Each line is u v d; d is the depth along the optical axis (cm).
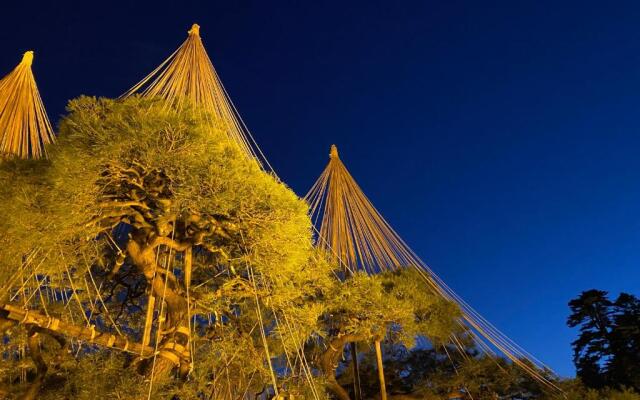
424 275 1409
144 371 796
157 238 848
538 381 1359
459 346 1465
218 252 994
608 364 2120
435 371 1572
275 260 896
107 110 755
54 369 859
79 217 768
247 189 821
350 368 1552
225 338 964
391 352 1658
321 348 1379
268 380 980
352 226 1488
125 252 914
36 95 1256
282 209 849
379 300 1220
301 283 1097
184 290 903
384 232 1498
